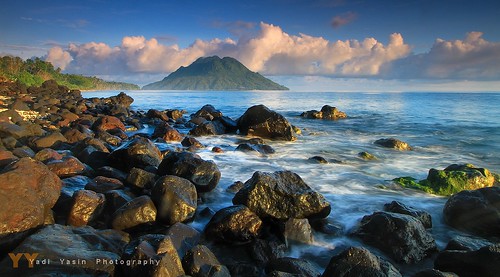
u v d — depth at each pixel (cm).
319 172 1373
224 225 741
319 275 600
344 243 771
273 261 629
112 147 1552
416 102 6744
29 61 13825
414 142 2172
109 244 654
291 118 3600
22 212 645
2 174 684
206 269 565
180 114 3294
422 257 718
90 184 926
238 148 1739
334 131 2641
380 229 749
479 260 597
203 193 1037
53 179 792
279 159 1591
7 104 3306
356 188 1170
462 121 3228
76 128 1773
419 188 1145
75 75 16975
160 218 788
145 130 2542
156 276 503
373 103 6419
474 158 1698
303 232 762
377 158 1662
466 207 855
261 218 820
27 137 1519
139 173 977
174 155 1073
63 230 634
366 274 542
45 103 3572
